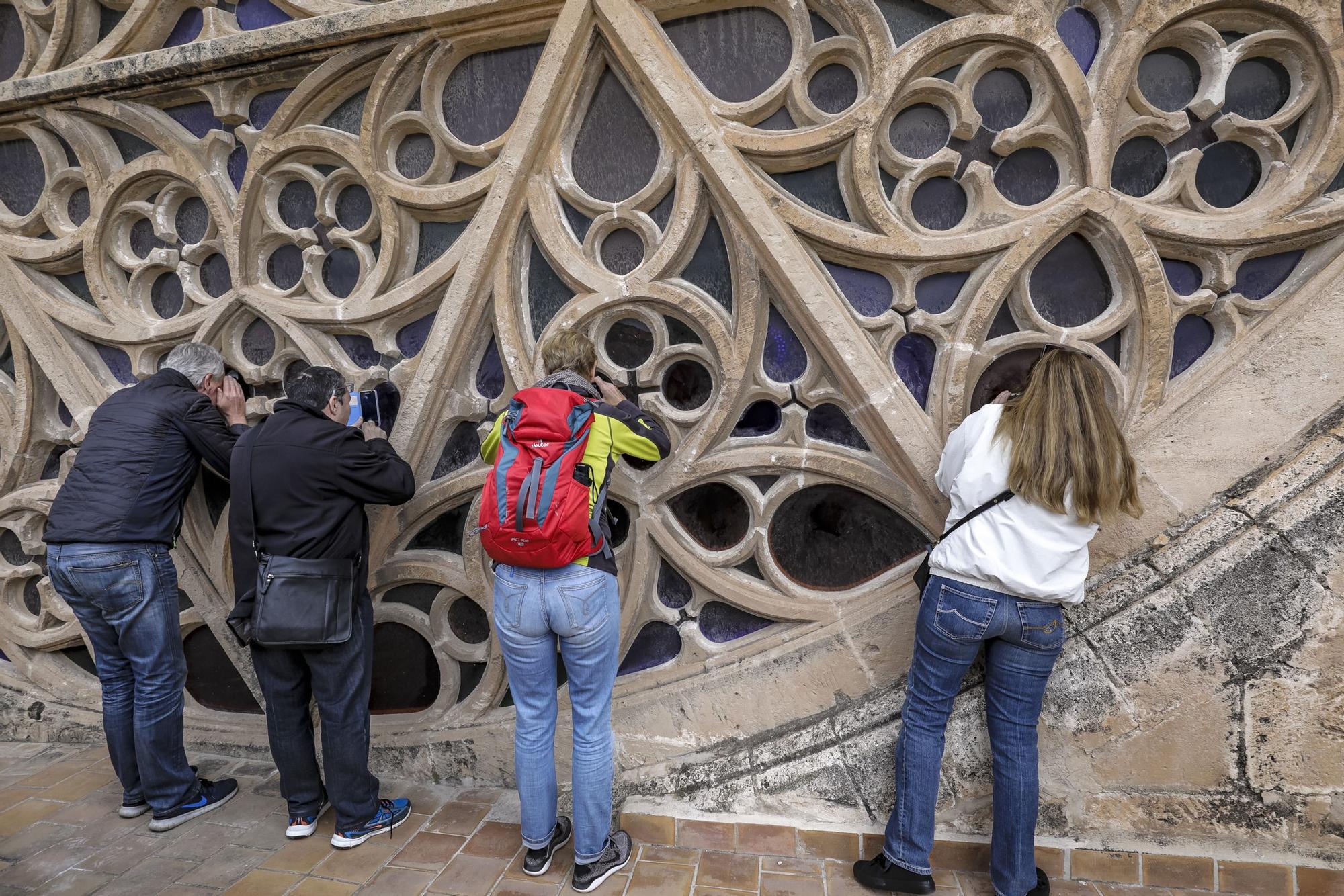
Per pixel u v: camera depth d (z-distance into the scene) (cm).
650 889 182
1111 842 187
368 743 203
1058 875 186
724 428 210
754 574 221
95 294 250
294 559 182
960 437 176
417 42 211
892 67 185
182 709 216
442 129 219
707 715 216
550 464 162
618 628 180
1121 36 181
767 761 207
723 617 224
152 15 236
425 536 241
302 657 197
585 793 176
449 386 228
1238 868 179
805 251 203
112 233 251
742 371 204
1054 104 187
